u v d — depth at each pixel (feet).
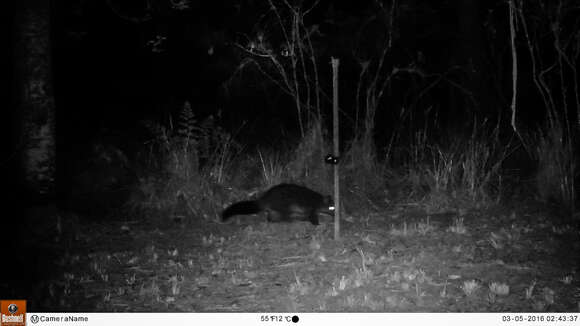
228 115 50.06
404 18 48.11
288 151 38.50
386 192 34.96
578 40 39.40
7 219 28.22
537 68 54.34
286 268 21.68
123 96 48.73
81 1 39.93
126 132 41.52
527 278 19.80
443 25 50.16
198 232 27.81
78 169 33.58
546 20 44.50
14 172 31.07
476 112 40.91
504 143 39.52
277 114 50.96
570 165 32.35
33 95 27.40
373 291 18.88
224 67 47.06
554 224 27.17
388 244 24.57
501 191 33.40
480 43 41.19
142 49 48.70
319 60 51.13
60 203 31.24
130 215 30.76
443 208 31.32
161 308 17.92
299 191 28.99
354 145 36.68
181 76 50.72
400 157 41.16
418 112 52.24
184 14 44.68
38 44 27.40
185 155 33.55
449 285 19.26
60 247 24.91
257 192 33.94
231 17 47.14
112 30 47.88
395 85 55.72
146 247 24.99
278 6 47.67
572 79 54.03
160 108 48.37
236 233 27.53
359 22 48.62
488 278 19.86
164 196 31.91
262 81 48.67
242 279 20.47
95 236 26.71
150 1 41.55
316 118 38.19
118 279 20.72
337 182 25.49
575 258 22.02
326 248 24.23
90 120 43.88
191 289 19.56
